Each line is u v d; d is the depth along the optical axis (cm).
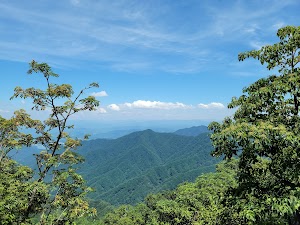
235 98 1302
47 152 1836
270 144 1047
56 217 1669
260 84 1254
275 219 1093
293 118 1101
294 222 1075
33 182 1589
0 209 1426
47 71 1677
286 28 1173
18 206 1530
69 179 1727
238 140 957
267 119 1138
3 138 1747
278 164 1123
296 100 1143
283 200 924
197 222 4678
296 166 1046
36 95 1705
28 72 1669
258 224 1088
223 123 1278
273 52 1220
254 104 1143
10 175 1662
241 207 1046
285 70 1216
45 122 1798
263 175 1203
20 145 1745
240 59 1305
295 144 958
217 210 3509
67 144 1775
